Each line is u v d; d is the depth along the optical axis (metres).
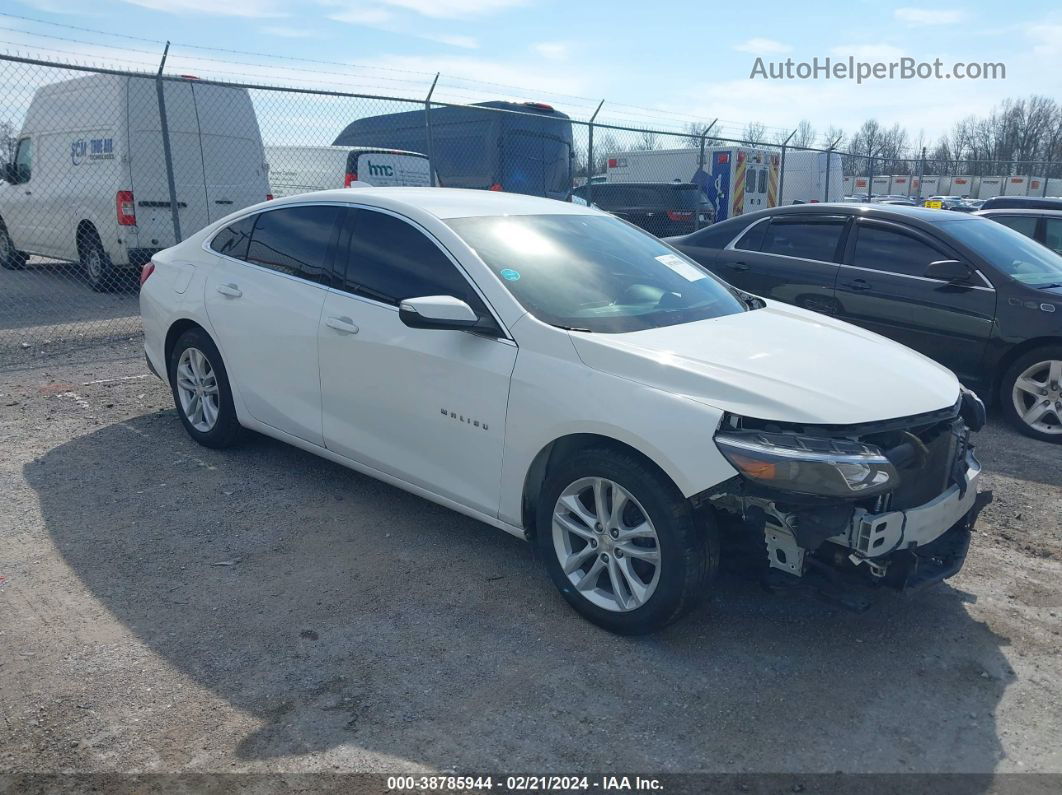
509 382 3.54
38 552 3.97
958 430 3.46
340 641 3.33
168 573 3.82
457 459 3.81
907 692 3.12
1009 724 2.96
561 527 3.50
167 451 5.31
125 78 10.24
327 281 4.37
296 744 2.75
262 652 3.24
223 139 11.19
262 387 4.71
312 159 13.38
